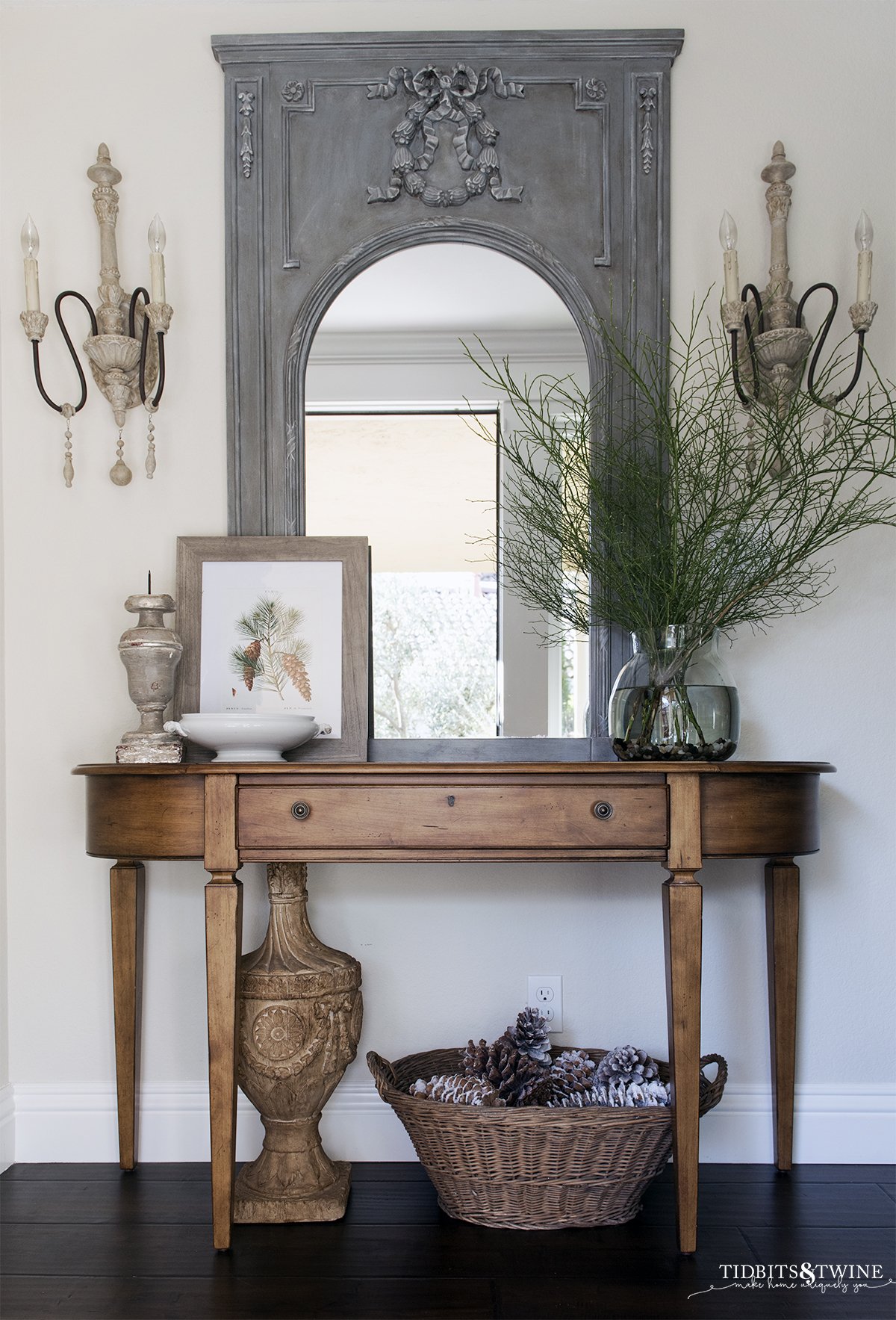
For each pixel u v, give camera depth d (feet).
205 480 7.57
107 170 7.36
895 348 7.51
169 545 7.55
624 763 5.87
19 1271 5.72
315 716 7.35
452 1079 6.53
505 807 5.92
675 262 7.55
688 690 6.51
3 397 7.53
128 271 7.61
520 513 7.51
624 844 5.91
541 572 7.47
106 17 7.59
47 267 7.59
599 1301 5.40
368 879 7.45
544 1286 5.54
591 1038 7.41
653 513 7.13
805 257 7.55
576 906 7.43
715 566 6.81
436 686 7.52
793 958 7.01
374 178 7.60
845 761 7.48
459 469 7.58
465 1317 5.25
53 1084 7.41
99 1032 7.45
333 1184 6.60
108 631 7.54
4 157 7.57
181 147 7.61
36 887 7.48
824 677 7.49
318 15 7.62
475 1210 6.25
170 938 7.41
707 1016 7.38
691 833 5.88
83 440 7.56
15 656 7.51
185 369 7.58
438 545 7.57
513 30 7.56
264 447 7.54
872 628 7.50
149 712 6.92
